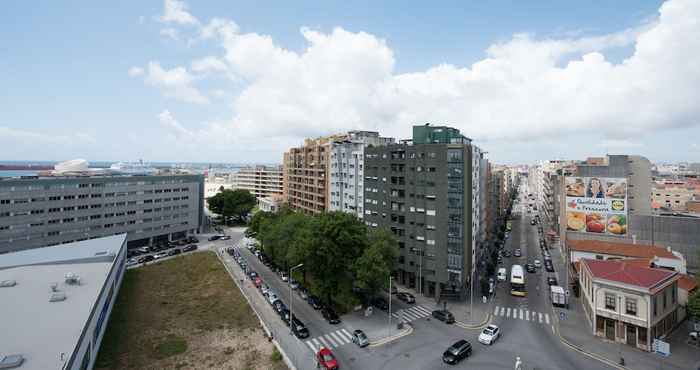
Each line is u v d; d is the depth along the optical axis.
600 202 78.81
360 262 54.22
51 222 86.25
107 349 44.03
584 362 41.59
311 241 56.56
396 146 71.06
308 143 126.19
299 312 56.50
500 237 115.06
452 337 48.44
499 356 43.03
